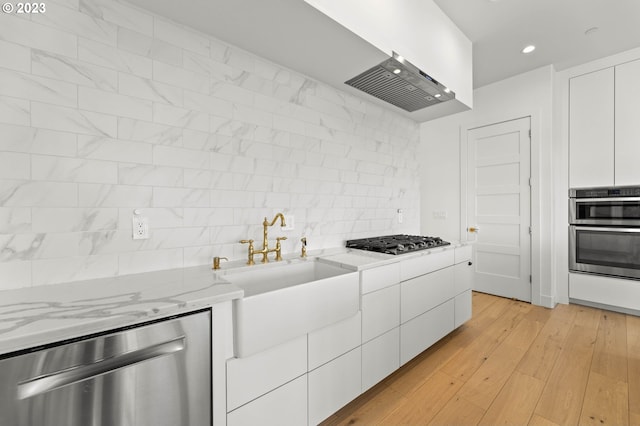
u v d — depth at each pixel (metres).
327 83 2.04
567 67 3.06
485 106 3.48
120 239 1.23
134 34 1.26
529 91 3.12
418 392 1.65
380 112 2.53
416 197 2.96
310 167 1.97
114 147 1.21
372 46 1.52
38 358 0.67
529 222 3.15
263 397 1.10
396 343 1.75
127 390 0.79
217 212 1.53
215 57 1.50
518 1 2.03
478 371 1.86
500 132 3.36
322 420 1.32
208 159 1.49
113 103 1.21
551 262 3.00
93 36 1.16
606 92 2.86
